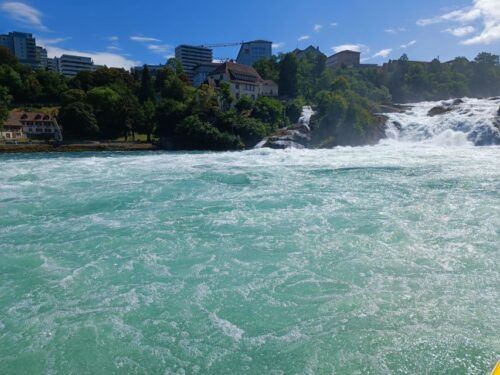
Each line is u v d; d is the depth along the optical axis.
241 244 12.57
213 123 65.94
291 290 9.45
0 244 13.16
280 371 6.80
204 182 23.28
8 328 8.16
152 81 95.88
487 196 18.22
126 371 6.88
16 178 25.41
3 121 70.19
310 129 58.25
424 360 6.88
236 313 8.55
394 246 12.03
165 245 12.68
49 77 102.88
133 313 8.62
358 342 7.41
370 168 27.44
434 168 26.69
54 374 6.85
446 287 9.38
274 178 24.25
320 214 15.66
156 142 69.62
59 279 10.37
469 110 54.53
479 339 7.38
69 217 16.33
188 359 7.15
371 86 102.31
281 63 111.06
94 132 74.12
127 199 19.22
